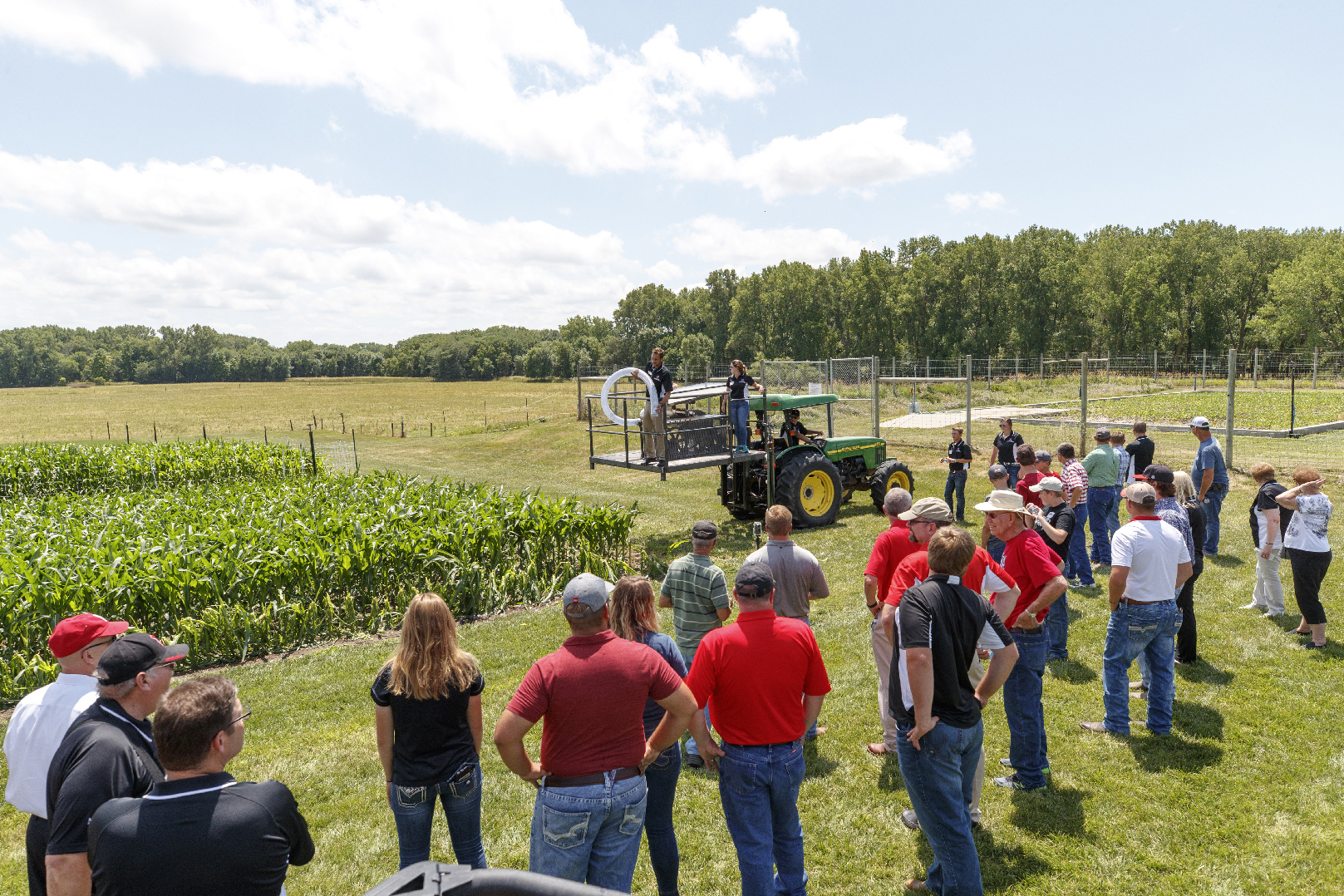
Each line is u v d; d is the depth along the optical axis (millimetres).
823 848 4188
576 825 2887
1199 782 4613
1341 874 3754
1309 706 5469
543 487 18234
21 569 7574
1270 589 7266
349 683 6875
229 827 1970
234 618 7598
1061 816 4340
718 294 112688
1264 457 15562
